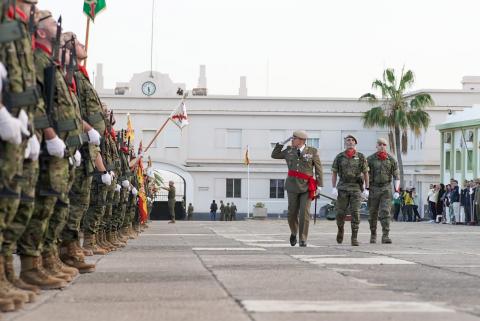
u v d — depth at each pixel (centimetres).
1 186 789
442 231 3653
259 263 1448
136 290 1016
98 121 1331
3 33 789
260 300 916
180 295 966
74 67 1177
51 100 955
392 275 1231
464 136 7044
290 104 9012
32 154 844
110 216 1914
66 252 1258
